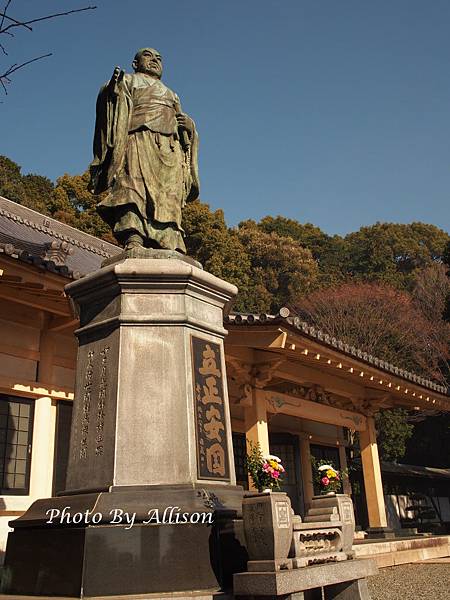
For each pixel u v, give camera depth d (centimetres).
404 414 2367
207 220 3022
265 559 409
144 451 478
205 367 533
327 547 497
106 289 543
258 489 621
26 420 913
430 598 658
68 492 488
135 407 491
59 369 973
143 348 512
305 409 1274
